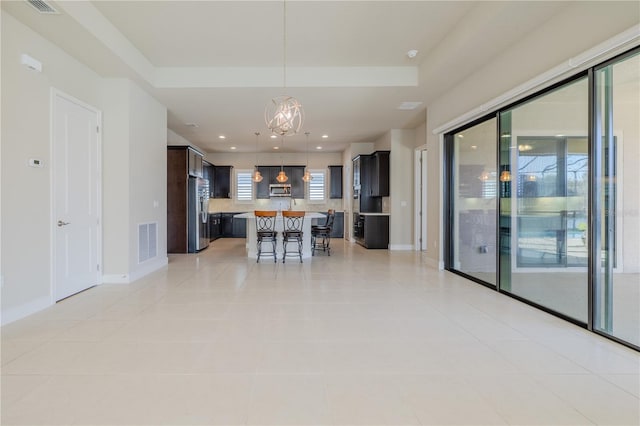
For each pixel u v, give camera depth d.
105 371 2.02
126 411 1.63
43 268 3.25
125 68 4.02
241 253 7.09
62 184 3.55
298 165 10.40
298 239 6.01
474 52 3.67
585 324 2.75
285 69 4.64
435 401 1.73
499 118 3.85
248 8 3.30
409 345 2.42
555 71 2.84
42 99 3.23
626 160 2.53
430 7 3.29
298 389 1.84
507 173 3.76
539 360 2.18
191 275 4.81
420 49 4.22
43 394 1.77
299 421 1.57
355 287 4.12
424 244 7.46
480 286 4.18
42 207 3.24
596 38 2.53
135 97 4.52
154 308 3.26
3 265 2.79
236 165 10.55
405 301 3.52
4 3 2.68
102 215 4.28
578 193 2.81
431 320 2.94
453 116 4.78
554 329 2.73
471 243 4.53
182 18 3.47
